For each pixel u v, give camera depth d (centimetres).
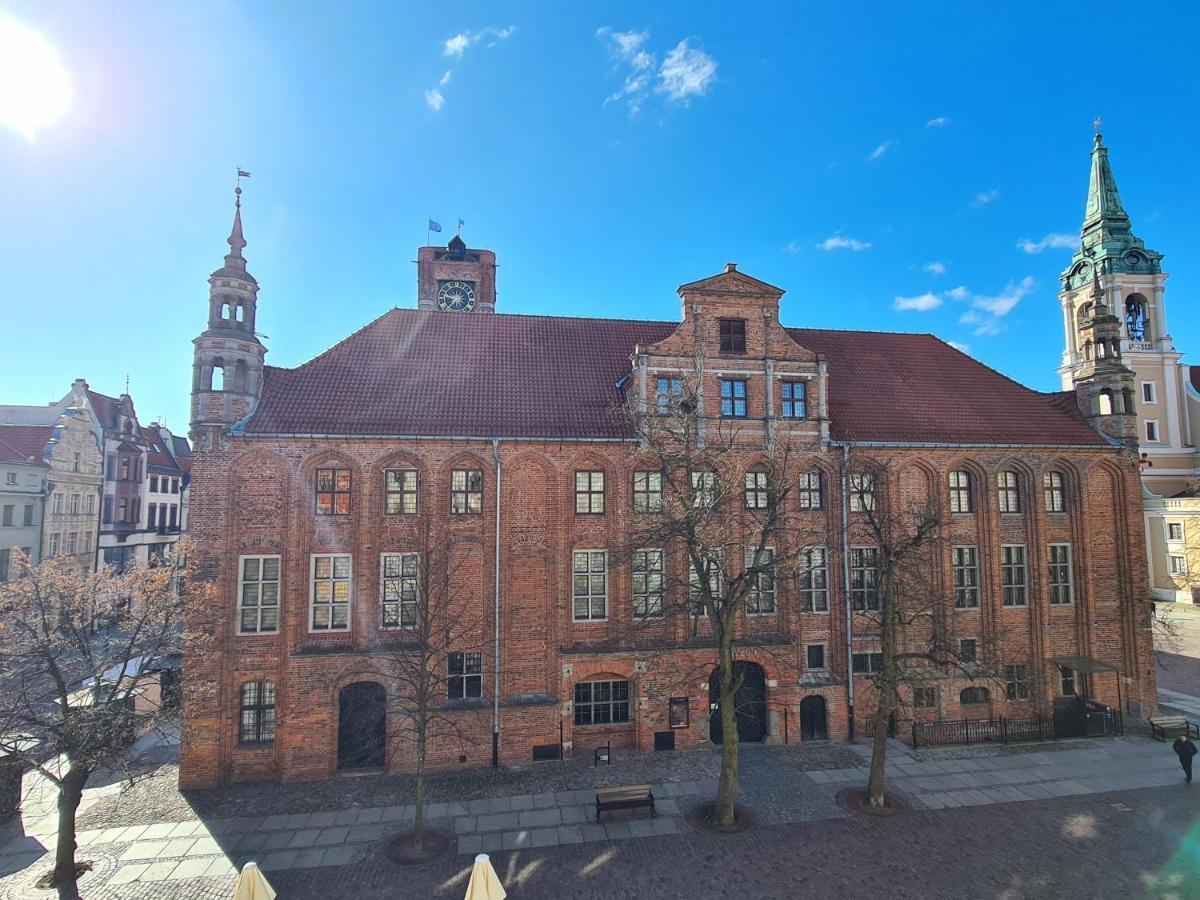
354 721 2516
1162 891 1716
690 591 2653
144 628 2005
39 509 4891
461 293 5259
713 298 2898
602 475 2764
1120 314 6825
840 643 2844
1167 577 6172
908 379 3366
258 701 2470
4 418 6062
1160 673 3950
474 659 2606
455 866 1850
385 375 2842
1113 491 3180
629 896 1708
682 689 2673
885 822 2083
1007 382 3475
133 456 6203
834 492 2906
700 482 2341
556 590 2644
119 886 1758
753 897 1700
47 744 1859
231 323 2619
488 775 2433
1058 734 2848
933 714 2892
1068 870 1817
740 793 2280
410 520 2600
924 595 2680
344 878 1795
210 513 2461
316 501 2562
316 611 2516
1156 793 2302
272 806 2211
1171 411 6775
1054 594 3081
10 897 1708
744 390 2911
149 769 1967
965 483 3072
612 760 2555
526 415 2767
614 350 3212
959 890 1722
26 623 1811
